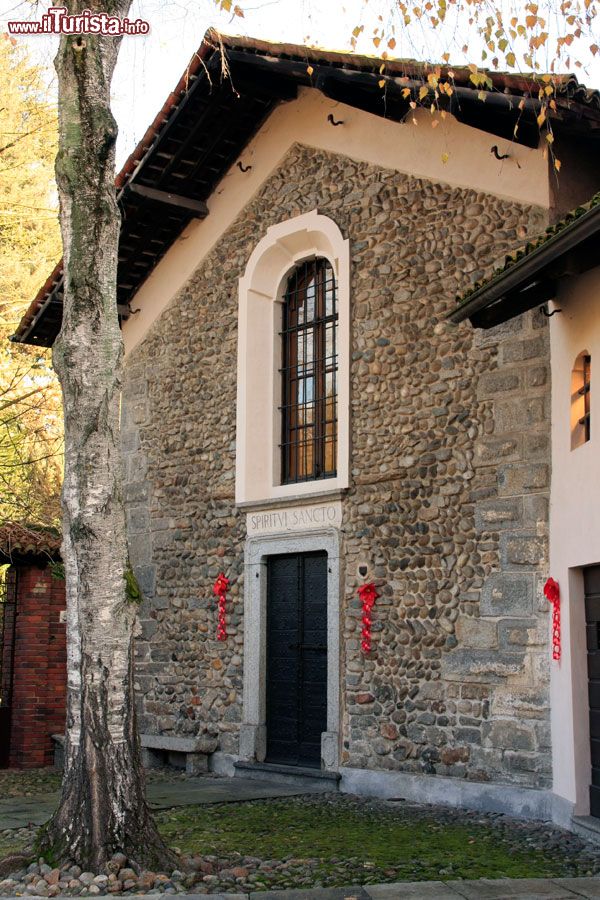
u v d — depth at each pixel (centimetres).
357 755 997
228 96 1136
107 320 663
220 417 1209
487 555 913
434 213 1006
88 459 644
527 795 840
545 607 860
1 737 1280
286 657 1113
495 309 855
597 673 774
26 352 1588
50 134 1486
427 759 933
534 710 855
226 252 1232
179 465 1253
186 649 1212
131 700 636
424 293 1004
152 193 1205
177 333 1284
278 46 995
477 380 945
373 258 1055
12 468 1499
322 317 1148
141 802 622
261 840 732
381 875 617
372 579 1009
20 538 1270
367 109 1043
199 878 598
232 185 1231
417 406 994
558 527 845
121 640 635
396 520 997
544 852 694
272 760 1106
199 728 1178
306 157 1146
